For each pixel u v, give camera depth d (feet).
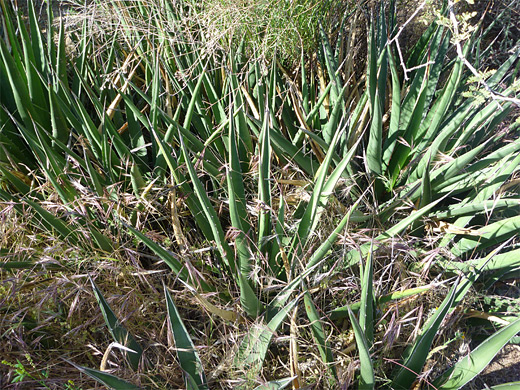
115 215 7.02
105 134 7.34
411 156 8.39
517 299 7.21
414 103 8.25
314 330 5.89
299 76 9.89
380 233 7.59
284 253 6.24
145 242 5.75
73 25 10.54
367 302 5.83
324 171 6.02
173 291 6.55
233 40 9.73
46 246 7.24
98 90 9.10
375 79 8.07
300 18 9.25
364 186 8.63
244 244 6.15
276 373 6.52
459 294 6.38
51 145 8.38
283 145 7.62
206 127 8.69
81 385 5.87
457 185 8.00
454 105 9.32
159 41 9.68
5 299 6.25
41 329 6.44
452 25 6.30
